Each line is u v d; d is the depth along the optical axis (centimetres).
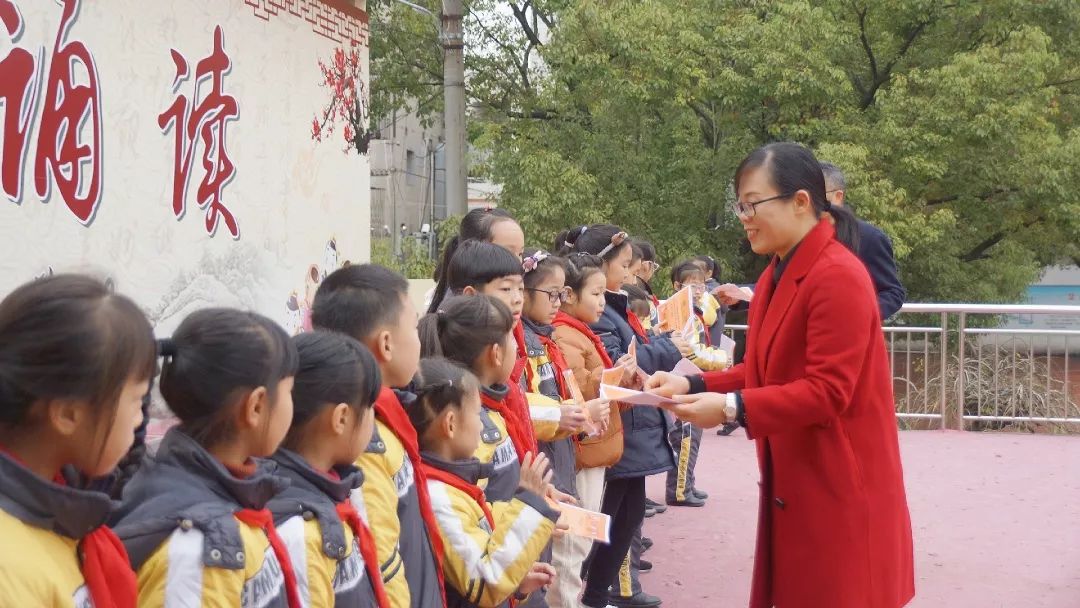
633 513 435
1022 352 850
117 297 151
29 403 143
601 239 480
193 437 182
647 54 1371
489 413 303
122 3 330
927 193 1570
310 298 455
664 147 1497
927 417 854
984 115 1389
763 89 1379
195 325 183
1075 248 1750
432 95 1773
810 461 292
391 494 231
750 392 286
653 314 595
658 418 439
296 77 441
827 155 1341
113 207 327
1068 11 1518
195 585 165
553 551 372
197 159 370
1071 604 457
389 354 250
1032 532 560
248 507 180
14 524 140
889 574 294
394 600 222
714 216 1568
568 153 1472
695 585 484
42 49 297
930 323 1409
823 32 1388
